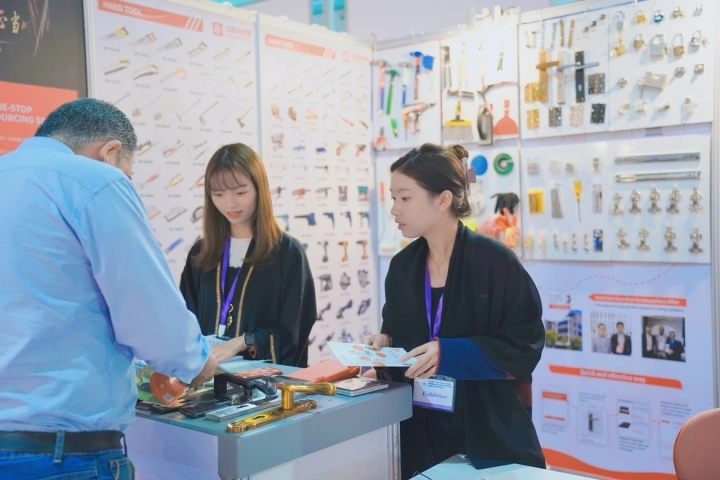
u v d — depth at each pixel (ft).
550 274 11.34
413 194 5.84
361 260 13.19
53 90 8.38
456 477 5.24
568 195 11.02
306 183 11.98
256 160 7.61
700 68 9.73
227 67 10.54
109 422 4.07
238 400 4.67
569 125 10.94
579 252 10.94
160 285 4.13
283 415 4.31
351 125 12.85
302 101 11.84
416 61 12.60
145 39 9.39
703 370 9.93
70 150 4.39
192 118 10.06
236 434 3.97
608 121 10.58
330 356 12.51
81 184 4.02
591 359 10.96
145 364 4.90
